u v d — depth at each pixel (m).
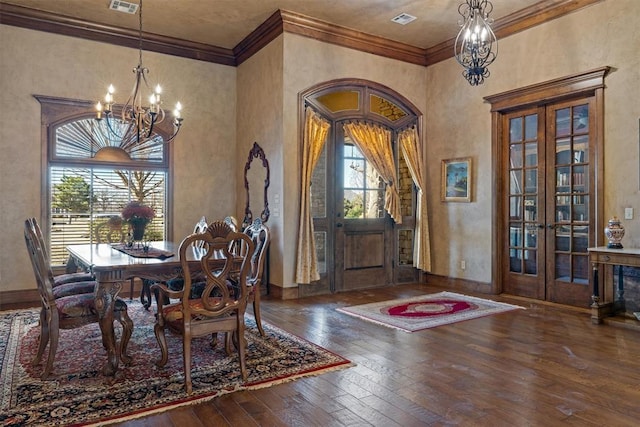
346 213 6.05
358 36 5.91
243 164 6.39
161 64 6.09
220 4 5.11
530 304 5.05
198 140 6.35
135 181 5.97
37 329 4.03
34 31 5.32
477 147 5.84
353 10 5.25
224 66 6.57
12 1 5.01
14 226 5.22
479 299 5.33
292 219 5.49
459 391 2.67
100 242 5.65
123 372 2.95
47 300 2.86
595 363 3.14
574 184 4.88
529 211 5.36
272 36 5.62
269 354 3.31
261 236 3.79
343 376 2.91
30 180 5.30
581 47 4.75
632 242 4.33
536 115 5.27
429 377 2.89
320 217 5.82
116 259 3.25
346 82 5.89
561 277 5.02
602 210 4.55
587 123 4.76
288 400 2.54
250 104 6.21
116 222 4.77
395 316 4.52
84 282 3.65
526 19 5.23
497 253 5.62
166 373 2.93
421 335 3.85
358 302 5.22
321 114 5.80
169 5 5.12
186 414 2.37
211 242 2.72
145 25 5.67
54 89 5.43
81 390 2.66
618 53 4.45
